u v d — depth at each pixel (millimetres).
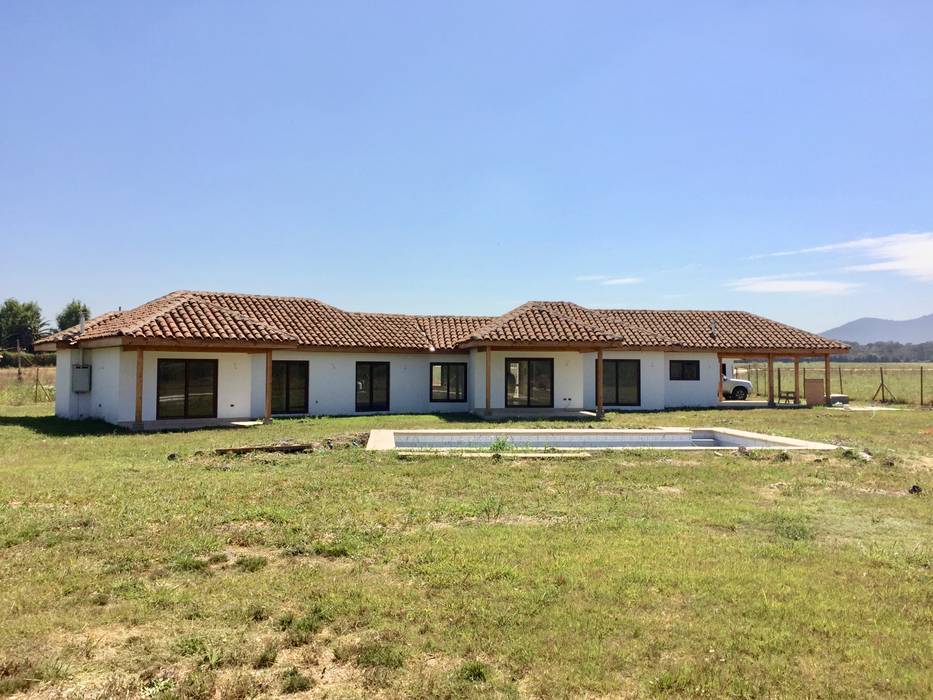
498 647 4871
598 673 4508
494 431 17250
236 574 6484
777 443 15539
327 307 29047
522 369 26906
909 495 10500
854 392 44531
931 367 98125
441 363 28000
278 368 24938
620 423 22234
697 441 18172
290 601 5758
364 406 26625
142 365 19391
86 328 23359
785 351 31547
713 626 5246
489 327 26094
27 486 10266
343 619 5383
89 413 23000
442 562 6746
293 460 12953
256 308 26641
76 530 7848
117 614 5426
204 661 4676
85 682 4387
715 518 8812
